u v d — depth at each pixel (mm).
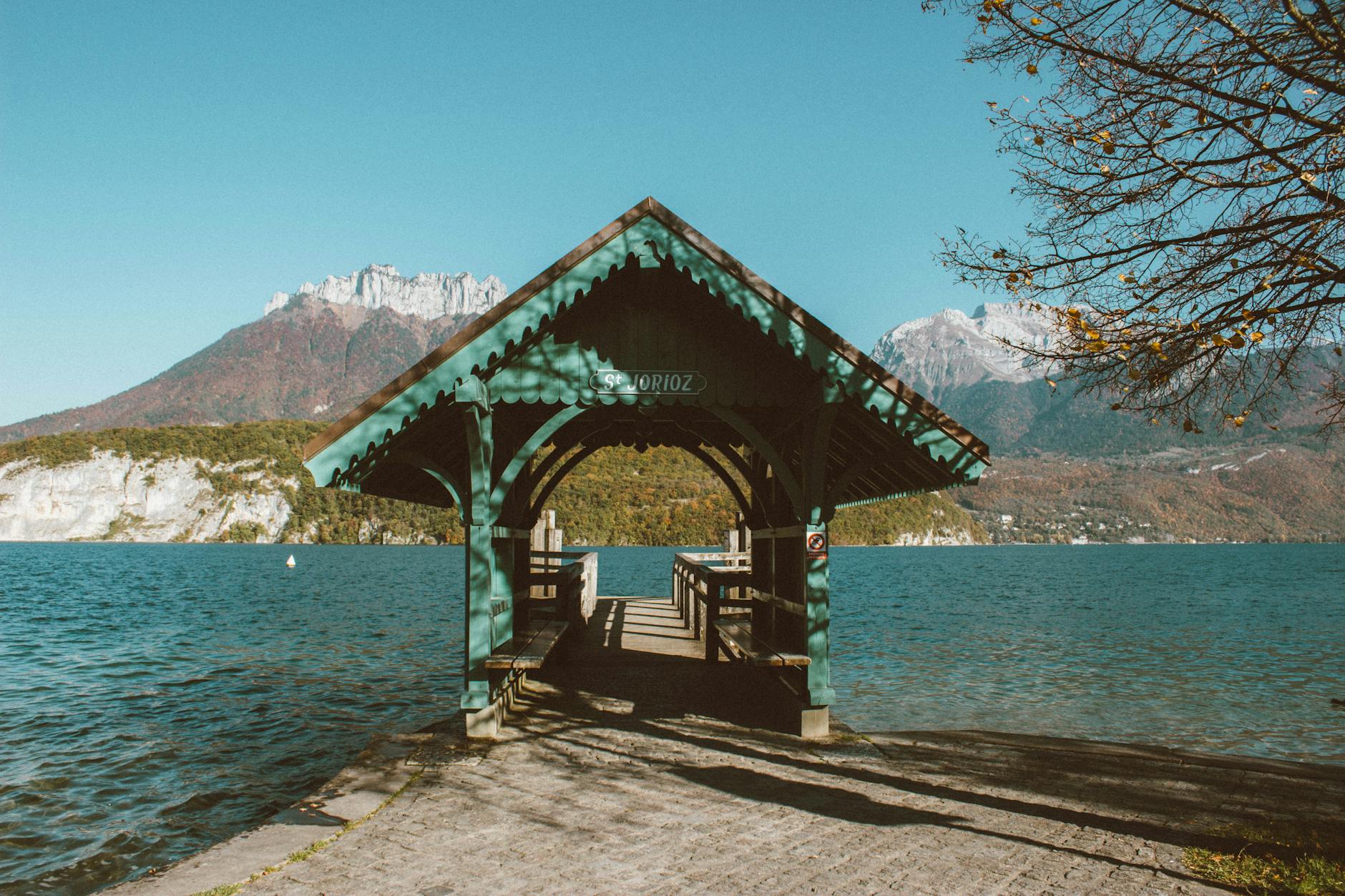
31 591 40094
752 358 7562
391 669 14766
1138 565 86938
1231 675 15367
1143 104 5234
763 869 4484
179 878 4352
